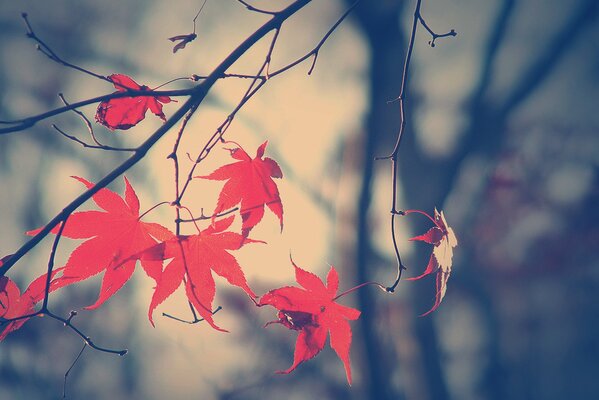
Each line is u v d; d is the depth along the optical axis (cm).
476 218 274
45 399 290
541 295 286
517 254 279
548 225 270
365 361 235
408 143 228
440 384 238
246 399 288
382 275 240
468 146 235
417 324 234
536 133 258
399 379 251
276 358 288
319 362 290
